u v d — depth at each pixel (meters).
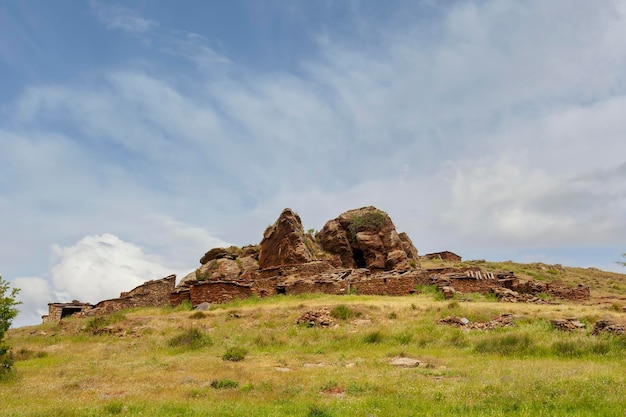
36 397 15.73
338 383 16.23
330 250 58.12
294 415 12.03
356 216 59.19
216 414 12.36
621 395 12.41
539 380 14.44
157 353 25.81
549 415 11.06
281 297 43.31
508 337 23.34
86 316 45.81
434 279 43.78
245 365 21.05
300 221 57.59
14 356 26.86
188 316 36.28
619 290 50.72
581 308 32.53
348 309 32.84
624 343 21.55
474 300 38.75
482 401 12.70
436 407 12.27
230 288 43.59
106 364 22.84
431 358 21.14
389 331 27.56
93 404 13.98
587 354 20.81
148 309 44.66
